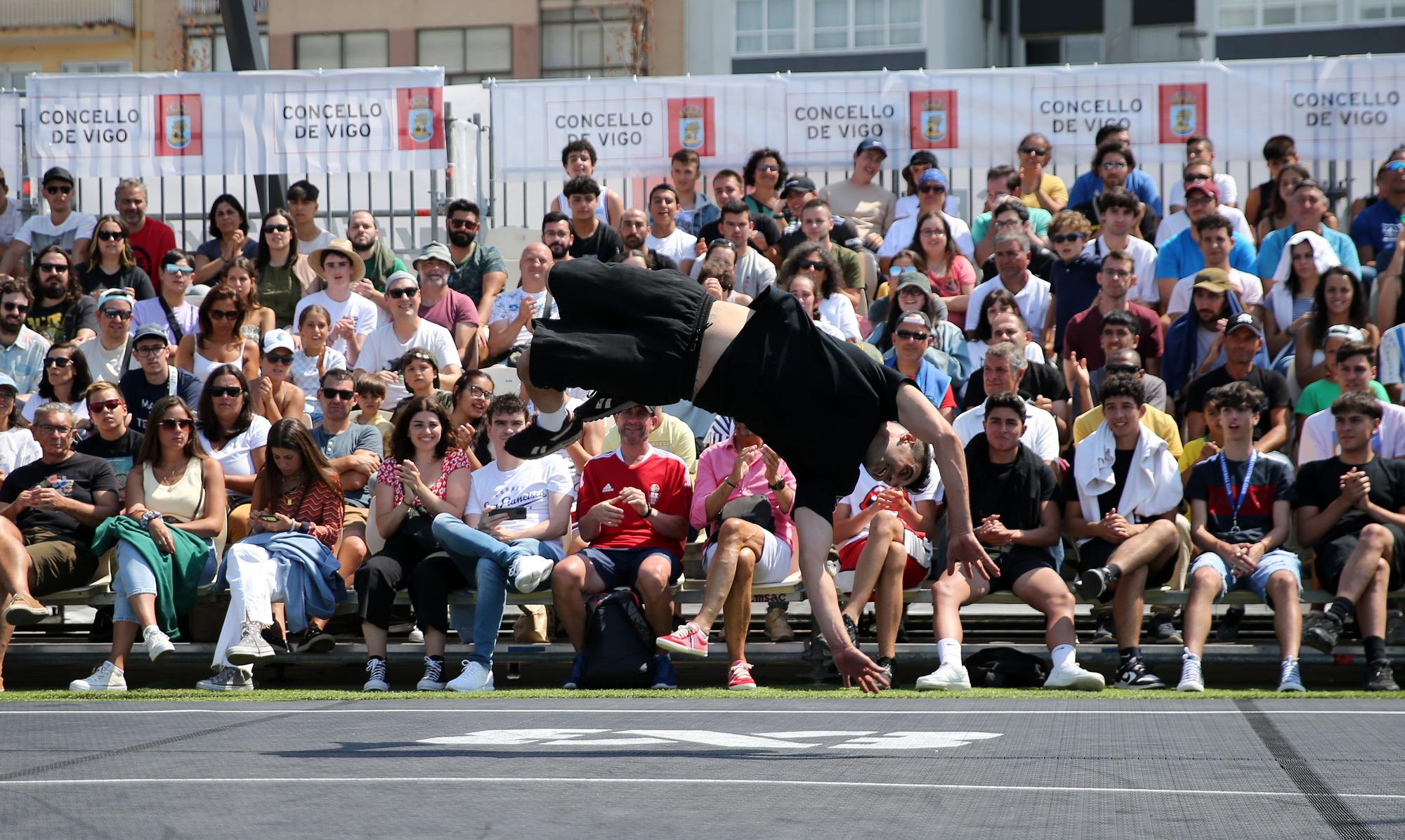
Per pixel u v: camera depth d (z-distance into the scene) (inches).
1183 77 1419.8
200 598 992.2
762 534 934.4
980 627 1096.8
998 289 1184.2
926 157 1432.1
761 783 455.2
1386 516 923.4
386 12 3366.1
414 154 1455.5
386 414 1164.5
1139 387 955.3
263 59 1664.6
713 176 1478.8
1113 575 896.9
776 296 578.2
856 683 554.6
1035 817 399.5
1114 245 1240.2
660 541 965.8
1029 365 1098.1
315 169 1464.1
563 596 925.2
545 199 1492.4
